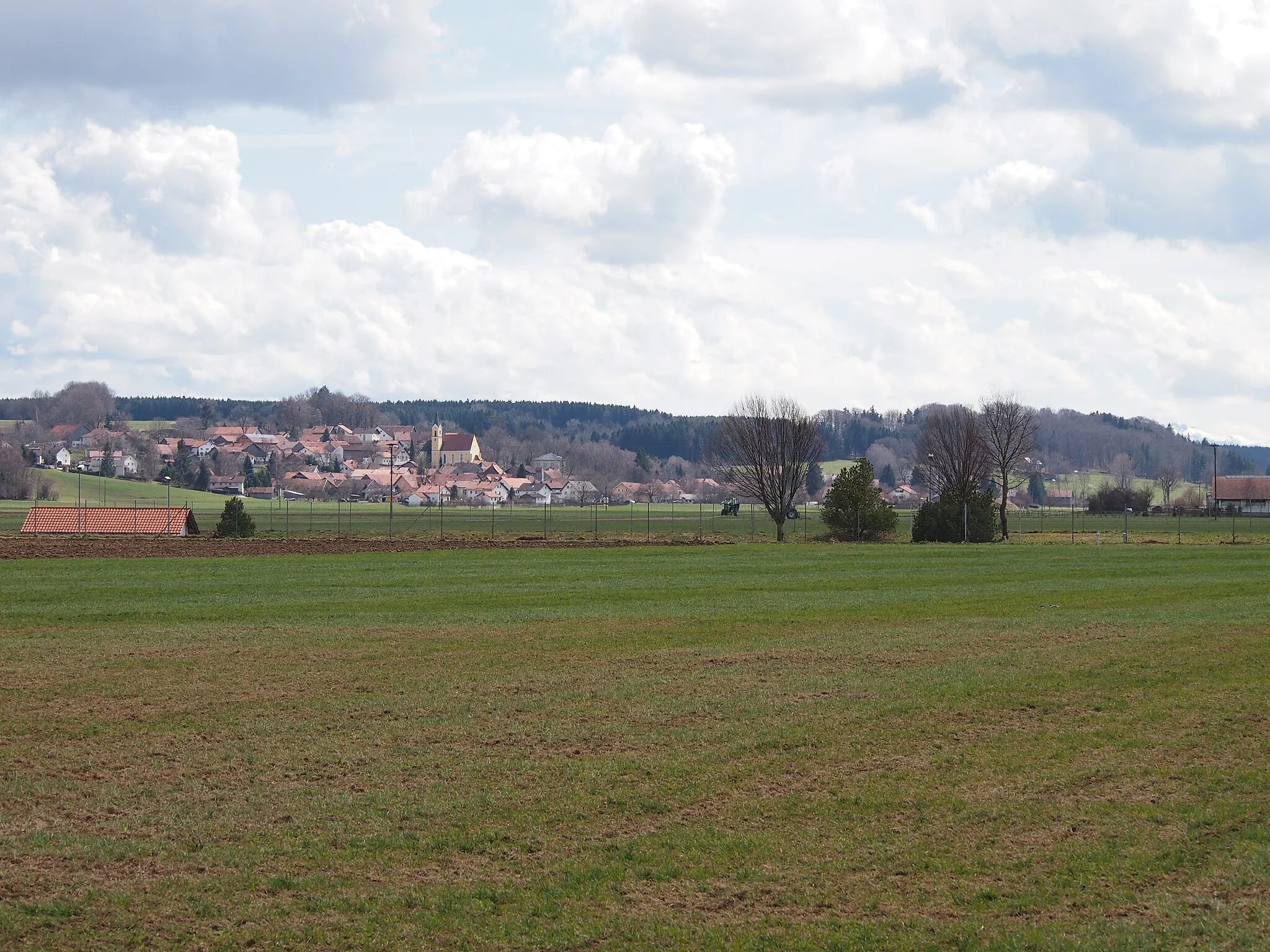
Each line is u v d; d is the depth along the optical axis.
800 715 23.78
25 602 43.94
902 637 35.25
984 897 14.08
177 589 48.88
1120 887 14.32
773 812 17.30
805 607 43.50
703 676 28.34
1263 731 22.05
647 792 18.31
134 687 27.06
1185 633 35.41
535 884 14.59
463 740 21.77
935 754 20.53
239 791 18.38
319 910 13.78
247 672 29.00
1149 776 19.06
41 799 17.97
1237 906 13.64
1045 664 29.67
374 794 18.23
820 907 13.87
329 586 50.50
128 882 14.58
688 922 13.45
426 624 38.28
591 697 25.80
